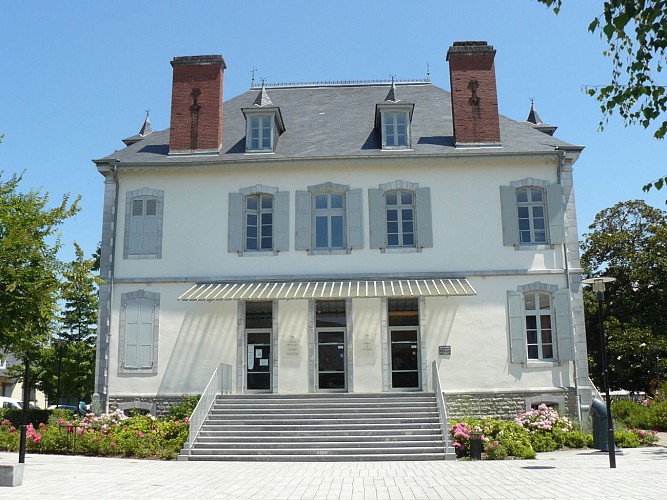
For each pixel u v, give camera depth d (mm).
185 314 24188
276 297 22359
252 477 15070
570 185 24547
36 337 17281
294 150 25562
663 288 34562
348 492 12883
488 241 24203
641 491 12547
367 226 24484
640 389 34719
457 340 23531
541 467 16234
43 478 14727
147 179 25219
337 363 23781
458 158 24469
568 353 23141
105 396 23672
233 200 24859
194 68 26312
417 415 20656
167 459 18766
